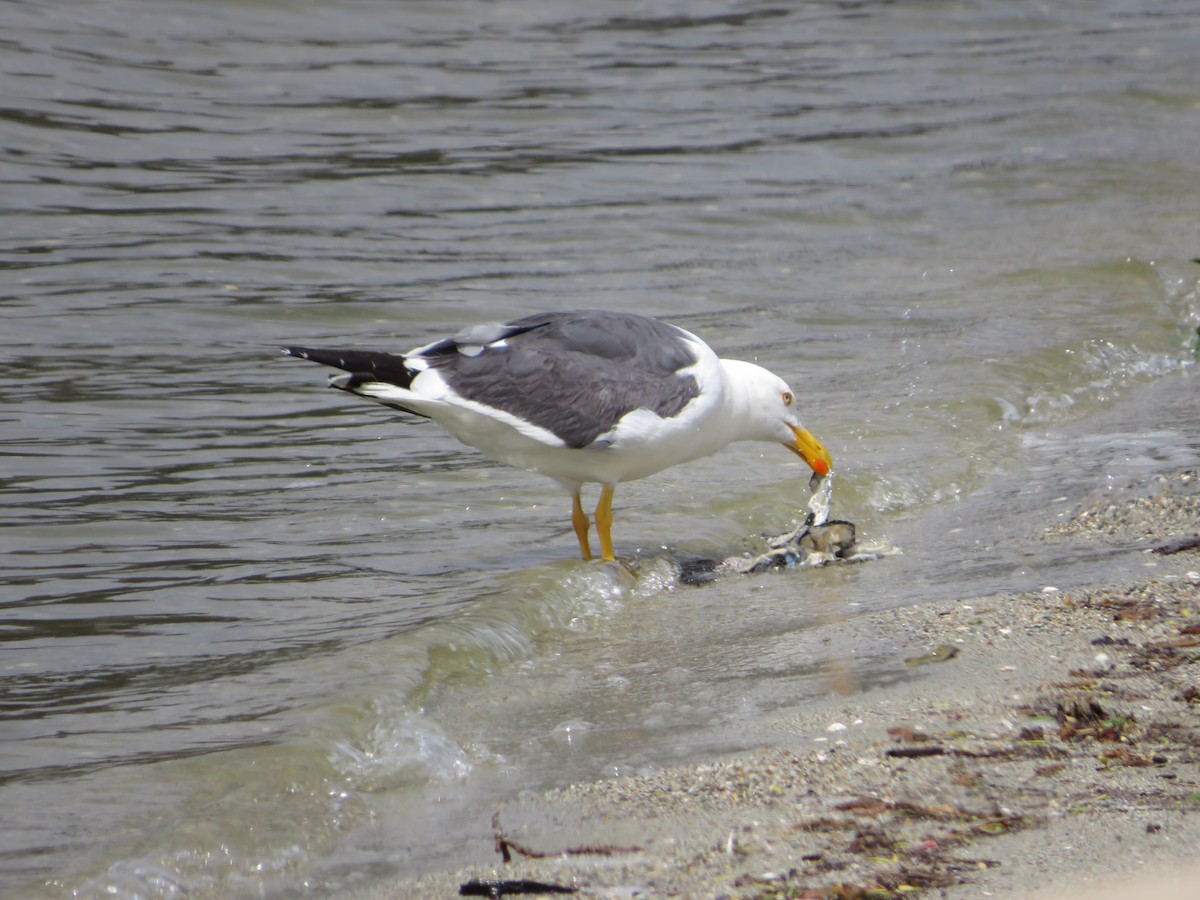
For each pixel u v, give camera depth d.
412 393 10.38
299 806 7.14
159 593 10.23
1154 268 18.64
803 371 15.45
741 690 8.38
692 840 6.49
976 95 27.84
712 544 11.55
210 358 15.73
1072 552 10.57
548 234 20.20
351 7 30.12
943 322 17.06
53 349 15.63
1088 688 7.89
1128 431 13.90
